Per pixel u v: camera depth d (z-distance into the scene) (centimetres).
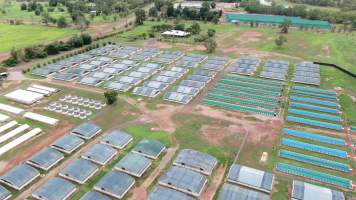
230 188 5400
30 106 8631
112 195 5425
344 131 7388
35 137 7156
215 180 5762
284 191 5488
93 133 7188
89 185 5691
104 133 7294
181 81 10100
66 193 5400
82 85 10006
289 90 9606
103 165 6184
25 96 9012
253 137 7094
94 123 7731
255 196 5206
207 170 5888
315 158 6362
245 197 5191
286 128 7462
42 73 10869
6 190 5459
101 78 10350
